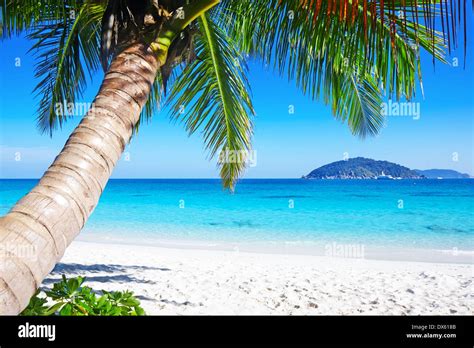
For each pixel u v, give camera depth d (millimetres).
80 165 2615
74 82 6742
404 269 10609
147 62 3434
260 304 6895
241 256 12742
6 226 2182
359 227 24922
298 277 9141
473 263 12258
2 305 1985
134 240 19047
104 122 2904
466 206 32469
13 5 5602
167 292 7520
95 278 8453
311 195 41625
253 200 39094
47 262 2229
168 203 37656
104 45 3635
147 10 3641
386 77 4977
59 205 2381
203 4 3766
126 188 51000
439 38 4598
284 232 23250
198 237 21000
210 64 6992
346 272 9930
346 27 4480
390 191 43938
